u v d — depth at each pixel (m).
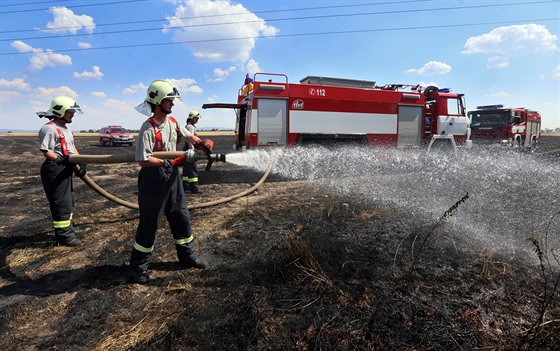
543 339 1.93
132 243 3.69
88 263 3.17
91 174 9.69
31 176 9.41
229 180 8.01
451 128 10.09
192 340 2.02
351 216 4.49
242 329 2.11
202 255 3.32
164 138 2.79
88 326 2.20
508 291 2.51
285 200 5.60
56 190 3.49
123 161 3.17
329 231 3.86
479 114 16.28
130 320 2.25
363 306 2.33
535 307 2.30
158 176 2.71
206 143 2.97
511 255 3.17
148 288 2.68
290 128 8.07
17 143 26.11
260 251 3.34
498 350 1.86
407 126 9.34
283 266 2.80
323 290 2.52
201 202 5.70
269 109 7.91
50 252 3.46
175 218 2.94
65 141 3.56
